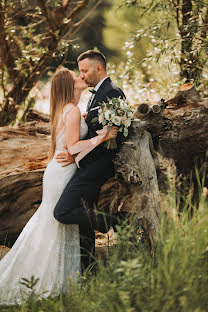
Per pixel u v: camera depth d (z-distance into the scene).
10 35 6.32
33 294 3.02
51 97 3.48
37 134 5.12
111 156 3.46
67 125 3.33
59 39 6.57
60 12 6.40
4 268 3.38
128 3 5.65
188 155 4.43
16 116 7.02
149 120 3.53
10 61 6.72
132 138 3.47
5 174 4.00
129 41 5.86
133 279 2.45
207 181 4.37
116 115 3.24
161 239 2.78
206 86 5.70
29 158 4.36
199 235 2.58
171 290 2.36
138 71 7.27
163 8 5.54
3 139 4.80
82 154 3.29
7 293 3.24
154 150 3.63
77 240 3.44
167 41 5.42
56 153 3.46
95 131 3.47
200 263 2.52
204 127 4.24
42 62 6.63
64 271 3.35
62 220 3.29
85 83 3.52
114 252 2.90
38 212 3.46
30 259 3.35
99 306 2.44
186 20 5.61
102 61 3.62
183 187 4.08
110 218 3.34
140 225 3.33
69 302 2.76
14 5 6.36
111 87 3.50
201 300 2.38
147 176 3.36
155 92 6.66
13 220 4.02
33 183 4.00
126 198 3.85
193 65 5.23
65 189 3.36
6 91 7.04
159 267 2.48
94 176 3.39
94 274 3.35
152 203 3.28
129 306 2.37
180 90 4.40
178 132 4.21
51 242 3.35
